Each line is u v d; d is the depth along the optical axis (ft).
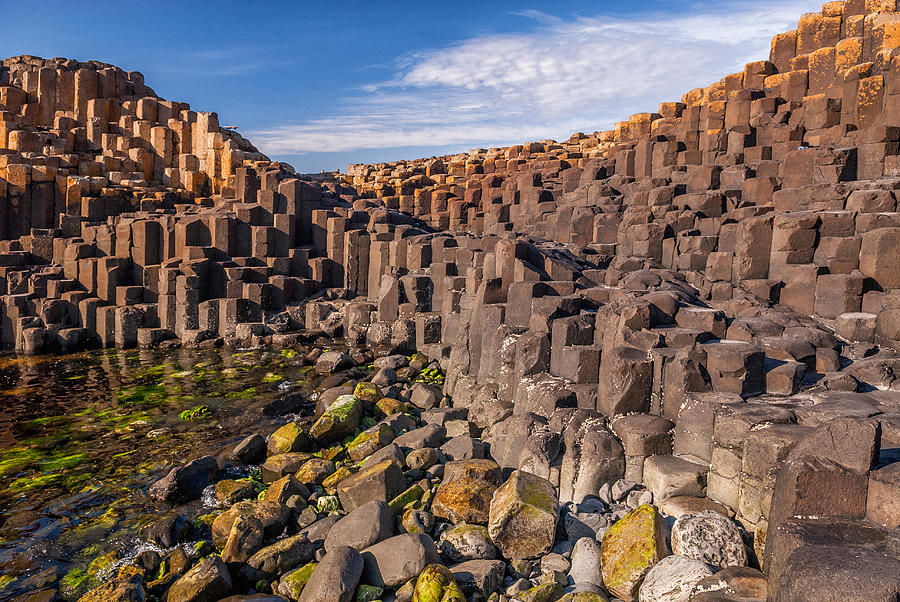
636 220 73.20
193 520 33.35
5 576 28.45
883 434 25.07
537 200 100.63
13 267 89.76
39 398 57.16
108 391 59.26
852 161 66.18
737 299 49.06
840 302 46.44
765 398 30.50
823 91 84.12
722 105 89.61
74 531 32.71
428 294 74.74
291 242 96.58
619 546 24.00
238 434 47.09
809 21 89.56
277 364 68.85
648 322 36.86
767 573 20.74
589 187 91.56
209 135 121.29
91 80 128.77
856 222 50.55
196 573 25.62
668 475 28.12
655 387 33.09
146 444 45.14
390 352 69.87
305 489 34.96
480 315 51.90
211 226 91.35
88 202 100.99
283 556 27.25
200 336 80.79
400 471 33.47
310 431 43.80
